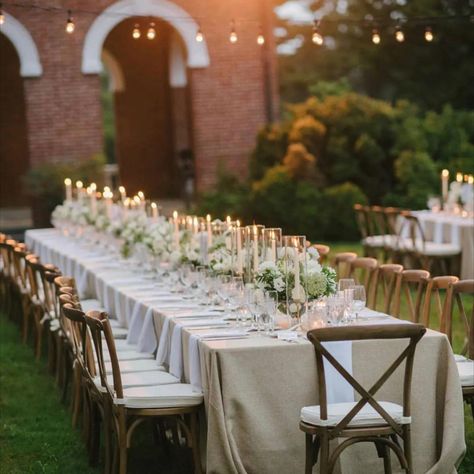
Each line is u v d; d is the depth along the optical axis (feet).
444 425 20.02
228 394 19.70
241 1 65.72
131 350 26.63
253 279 23.09
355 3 106.52
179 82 77.25
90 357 22.53
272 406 19.86
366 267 28.66
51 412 28.68
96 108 64.18
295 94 113.60
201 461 20.90
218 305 25.72
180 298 27.53
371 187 63.31
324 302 21.18
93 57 63.93
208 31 65.51
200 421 20.92
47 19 63.36
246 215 61.36
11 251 41.93
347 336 17.97
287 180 61.26
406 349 18.22
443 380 20.29
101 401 21.71
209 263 26.45
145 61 79.77
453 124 65.16
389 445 18.39
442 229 44.91
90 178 61.67
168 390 20.92
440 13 98.48
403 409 18.57
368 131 63.36
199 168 66.08
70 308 22.21
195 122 65.77
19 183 79.10
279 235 22.49
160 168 80.69
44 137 63.67
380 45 102.42
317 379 19.90
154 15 64.54
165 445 23.27
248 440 19.81
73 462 23.81
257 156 64.90
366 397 18.12
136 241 36.17
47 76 63.57
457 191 47.67
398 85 101.81
